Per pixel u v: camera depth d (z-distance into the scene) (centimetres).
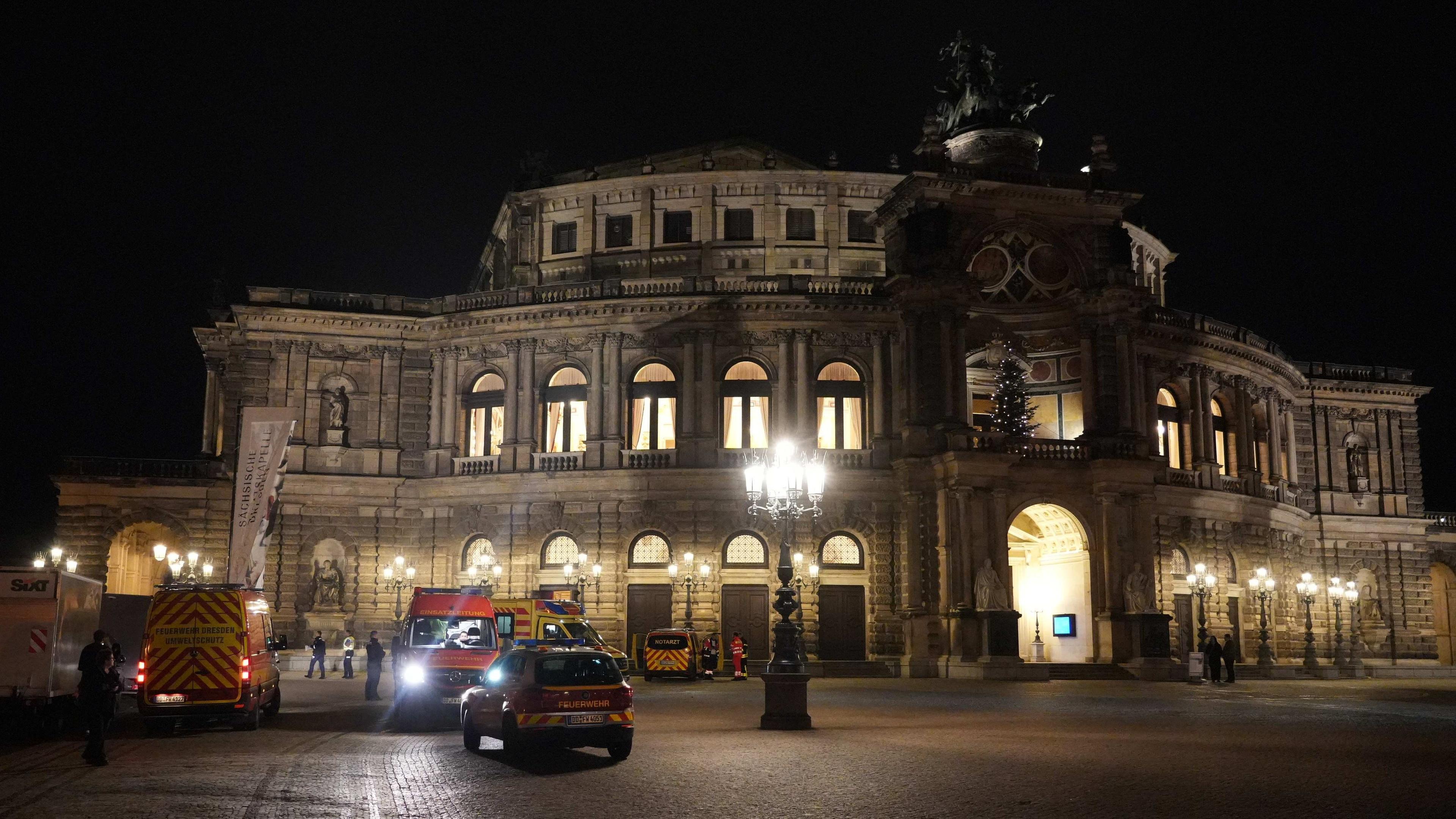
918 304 6600
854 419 6888
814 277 6906
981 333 6969
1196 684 5931
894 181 7594
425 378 7200
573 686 2575
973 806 1941
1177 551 7094
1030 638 7200
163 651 3186
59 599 3180
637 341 6888
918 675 6291
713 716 3728
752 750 2748
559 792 2153
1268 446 7888
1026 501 6444
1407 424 8781
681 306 6825
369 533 6981
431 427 7144
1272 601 7588
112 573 7412
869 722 3478
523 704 2552
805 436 6762
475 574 6831
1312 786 2152
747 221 7619
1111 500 6475
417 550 7025
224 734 3275
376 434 7062
